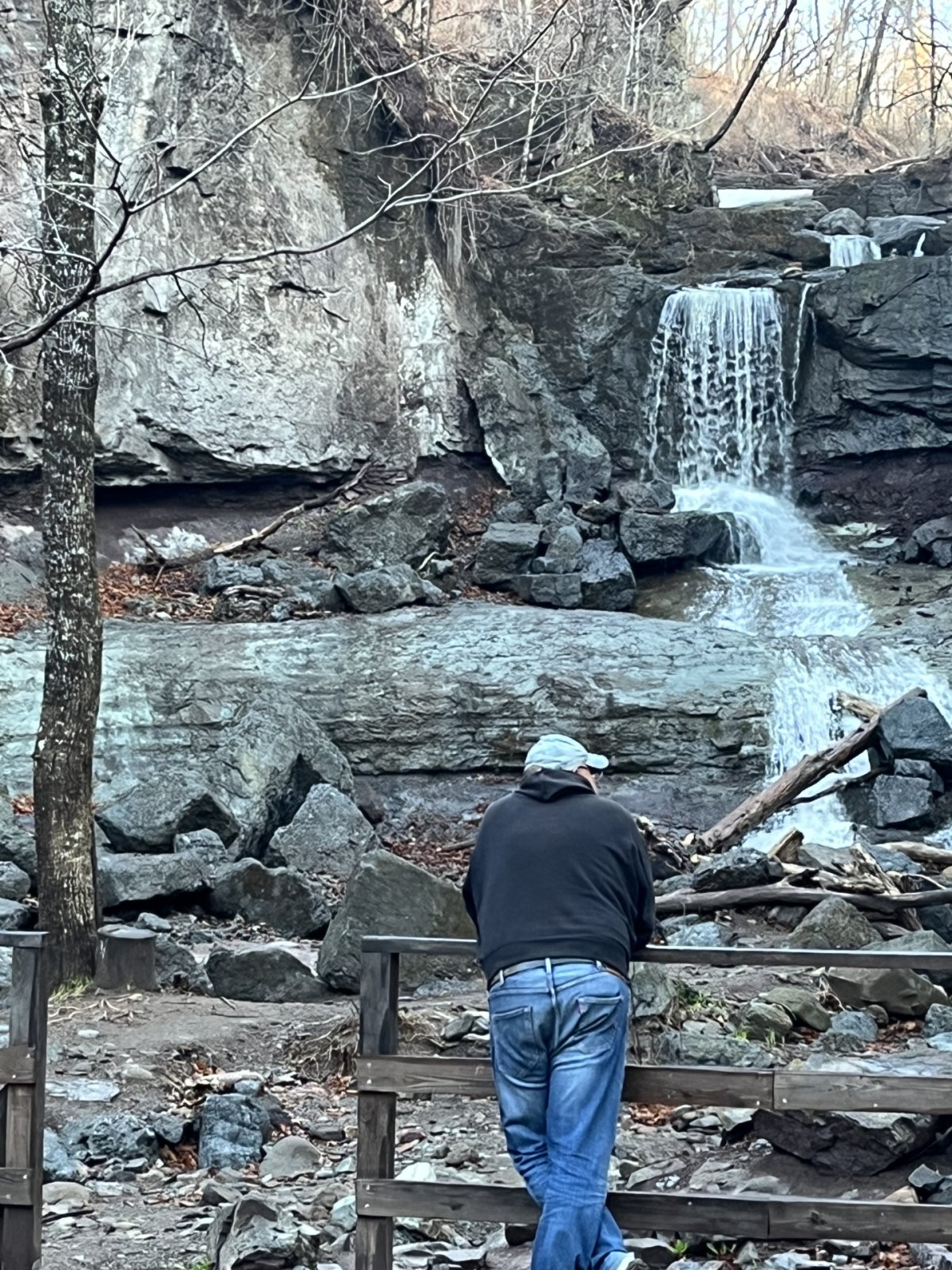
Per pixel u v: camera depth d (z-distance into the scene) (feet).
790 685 51.75
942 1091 12.85
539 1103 12.92
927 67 110.73
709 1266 15.53
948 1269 14.83
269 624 54.29
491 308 74.79
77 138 30.48
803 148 106.83
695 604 61.41
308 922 38.42
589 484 69.82
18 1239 14.37
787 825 48.39
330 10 66.33
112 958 30.53
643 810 49.34
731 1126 19.44
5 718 47.37
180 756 47.80
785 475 73.20
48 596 31.24
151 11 61.16
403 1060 13.66
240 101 65.00
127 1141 20.47
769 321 73.15
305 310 66.74
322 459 66.59
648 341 73.97
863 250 77.51
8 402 58.85
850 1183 17.70
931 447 71.41
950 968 12.76
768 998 26.30
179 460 63.46
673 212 78.64
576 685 50.90
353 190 69.05
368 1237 13.65
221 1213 16.75
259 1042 26.68
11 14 55.11
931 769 48.19
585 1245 12.41
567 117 74.28
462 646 52.65
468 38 76.59
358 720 50.52
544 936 12.93
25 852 40.73
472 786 50.72
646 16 88.43
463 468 71.15
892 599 60.70
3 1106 14.48
